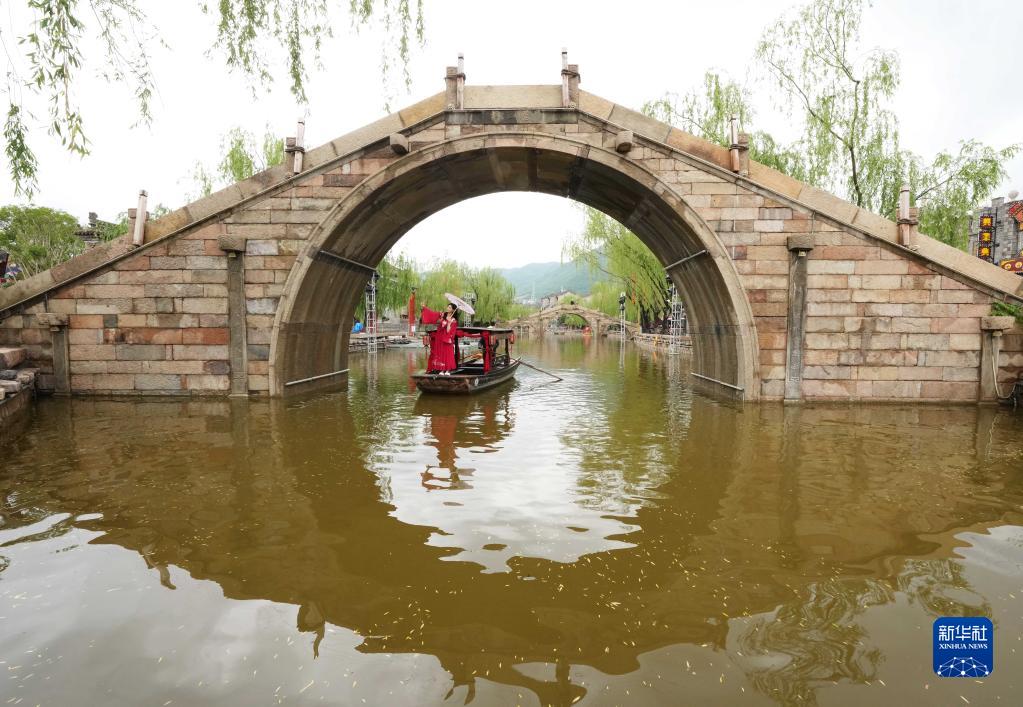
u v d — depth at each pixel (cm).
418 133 1185
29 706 266
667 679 287
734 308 1149
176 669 294
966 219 1647
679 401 1259
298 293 1202
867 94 1594
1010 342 1103
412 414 1085
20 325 1188
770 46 1653
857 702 271
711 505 545
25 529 479
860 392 1136
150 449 758
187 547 445
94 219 3500
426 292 4725
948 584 388
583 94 1167
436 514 521
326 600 365
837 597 369
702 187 1146
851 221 1123
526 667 297
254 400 1180
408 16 957
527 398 1330
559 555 432
